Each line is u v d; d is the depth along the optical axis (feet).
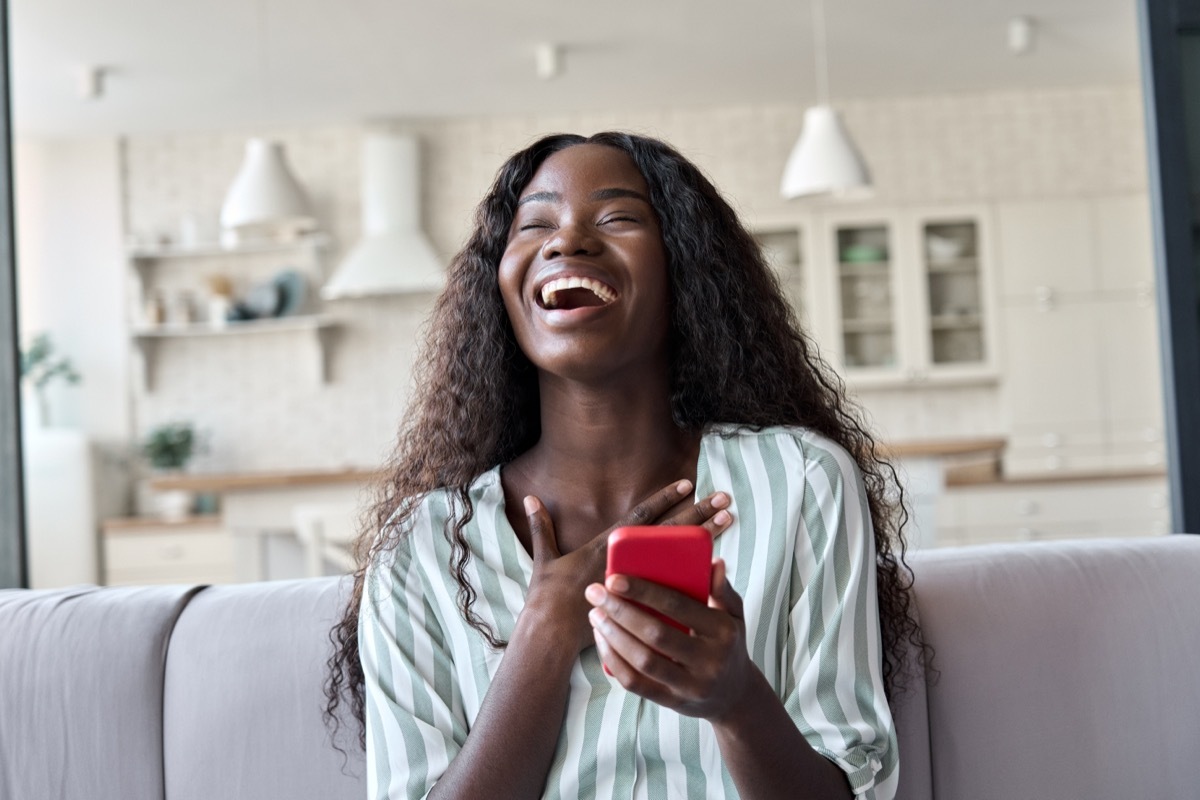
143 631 4.33
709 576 2.55
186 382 18.90
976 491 15.52
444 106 18.17
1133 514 15.48
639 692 2.58
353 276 17.47
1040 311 18.15
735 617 2.68
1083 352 18.07
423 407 3.98
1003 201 18.26
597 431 3.55
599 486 3.59
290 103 17.57
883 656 3.94
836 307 18.31
